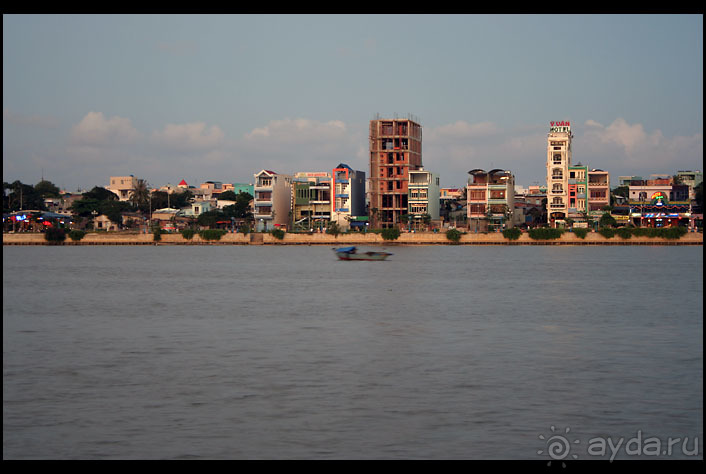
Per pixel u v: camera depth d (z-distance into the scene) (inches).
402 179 7062.0
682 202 6525.6
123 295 2763.3
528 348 1587.1
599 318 2073.1
